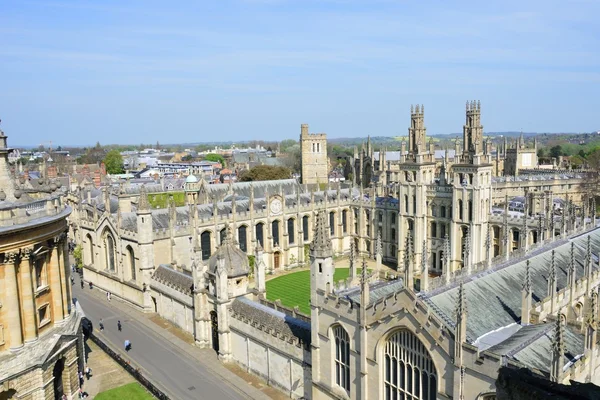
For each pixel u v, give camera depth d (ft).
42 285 238.48
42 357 219.20
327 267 201.36
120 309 363.76
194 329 303.89
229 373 257.34
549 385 124.98
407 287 165.07
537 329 170.50
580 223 328.70
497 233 408.67
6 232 208.23
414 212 444.55
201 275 287.89
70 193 547.90
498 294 193.98
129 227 372.58
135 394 236.43
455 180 410.31
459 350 149.59
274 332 235.81
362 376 184.55
